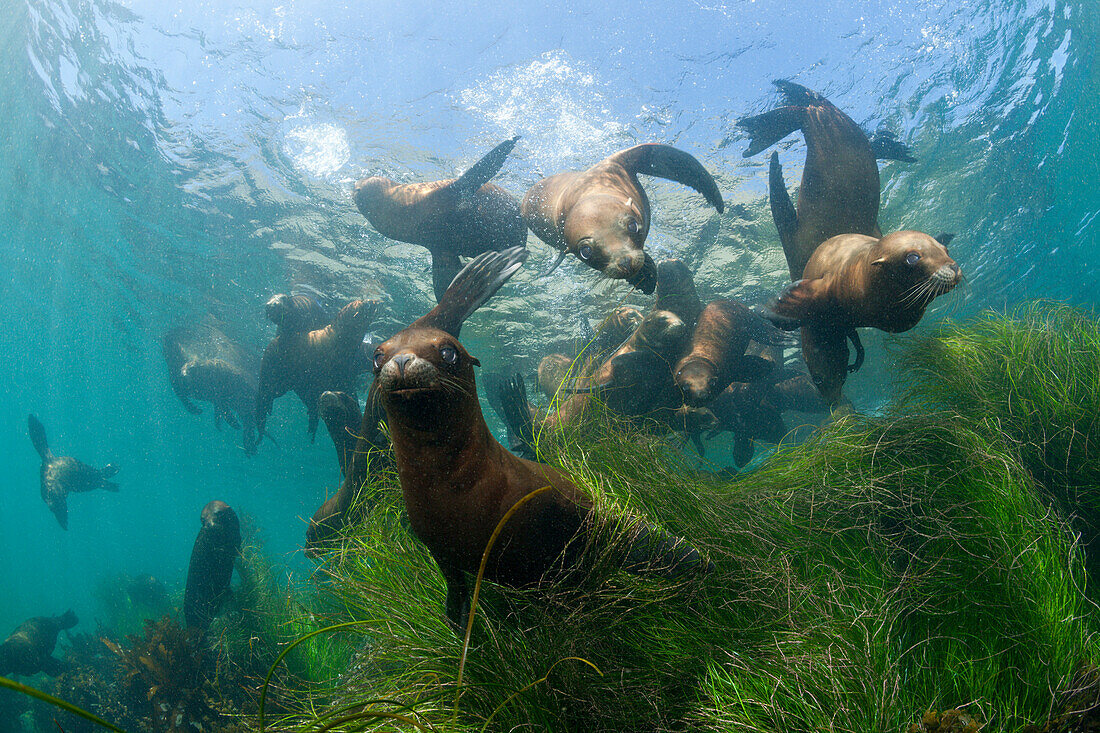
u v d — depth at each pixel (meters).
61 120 14.29
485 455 2.91
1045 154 13.41
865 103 10.92
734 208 11.61
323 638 6.22
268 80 11.21
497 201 8.71
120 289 20.12
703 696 2.93
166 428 34.59
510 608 3.30
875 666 2.90
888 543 3.96
